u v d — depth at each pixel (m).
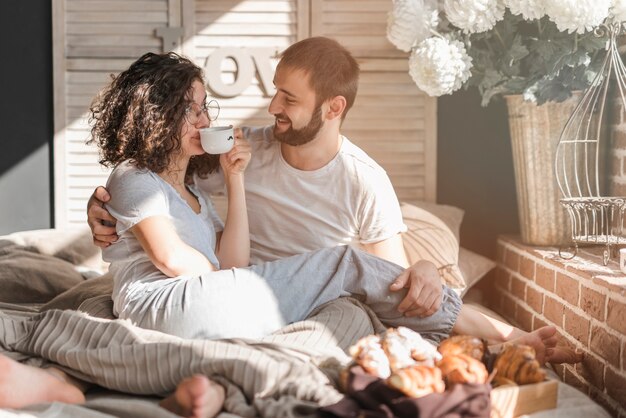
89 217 2.48
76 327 2.26
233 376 2.00
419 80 3.17
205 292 2.29
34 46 3.84
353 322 2.30
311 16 3.81
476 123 3.88
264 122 3.84
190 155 2.58
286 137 2.65
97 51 3.82
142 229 2.39
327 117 2.66
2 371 1.97
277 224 2.78
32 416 1.88
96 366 2.12
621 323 2.26
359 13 3.81
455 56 3.15
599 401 2.43
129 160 2.50
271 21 3.82
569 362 2.55
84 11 3.81
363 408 1.88
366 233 2.76
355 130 3.84
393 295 2.42
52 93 3.86
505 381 2.07
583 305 2.57
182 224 2.48
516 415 2.01
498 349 2.42
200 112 2.57
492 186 3.89
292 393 1.96
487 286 3.83
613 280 2.41
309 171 2.73
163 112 2.48
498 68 3.31
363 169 2.73
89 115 3.82
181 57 2.62
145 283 2.40
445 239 3.32
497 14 3.08
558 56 3.12
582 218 3.23
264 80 3.81
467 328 2.54
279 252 2.79
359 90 3.82
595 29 3.11
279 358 2.08
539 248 3.20
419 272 2.44
